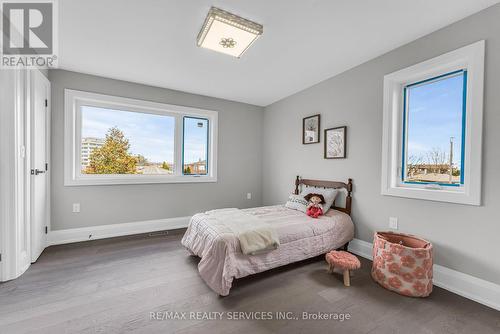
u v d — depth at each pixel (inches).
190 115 152.3
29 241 88.4
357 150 107.2
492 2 65.6
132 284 77.6
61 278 80.7
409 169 93.0
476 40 70.1
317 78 122.8
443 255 77.6
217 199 159.8
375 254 81.7
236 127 166.7
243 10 69.3
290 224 92.0
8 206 77.8
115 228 126.0
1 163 76.4
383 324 59.6
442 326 58.9
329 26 77.5
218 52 95.4
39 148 96.7
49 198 109.0
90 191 119.6
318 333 56.3
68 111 113.3
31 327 56.8
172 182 142.4
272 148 169.0
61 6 67.0
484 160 68.8
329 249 96.7
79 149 119.9
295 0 65.0
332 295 72.5
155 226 137.1
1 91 75.9
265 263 79.3
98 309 64.2
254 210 117.6
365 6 67.5
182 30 80.4
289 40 86.0
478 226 69.9
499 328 58.4
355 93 108.1
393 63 92.7
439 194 78.0
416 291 70.6
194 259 98.3
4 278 77.8
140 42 87.9
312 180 132.0
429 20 74.0
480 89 68.9
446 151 81.4
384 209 95.9
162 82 129.3
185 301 68.7
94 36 83.5
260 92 146.2
